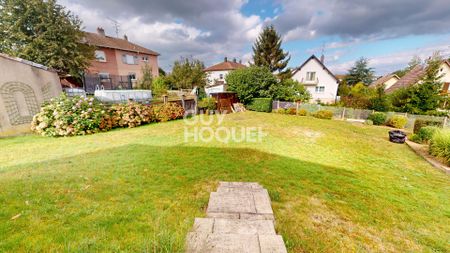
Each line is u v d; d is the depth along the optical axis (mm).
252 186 3512
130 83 20719
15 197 2789
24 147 6145
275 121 12688
